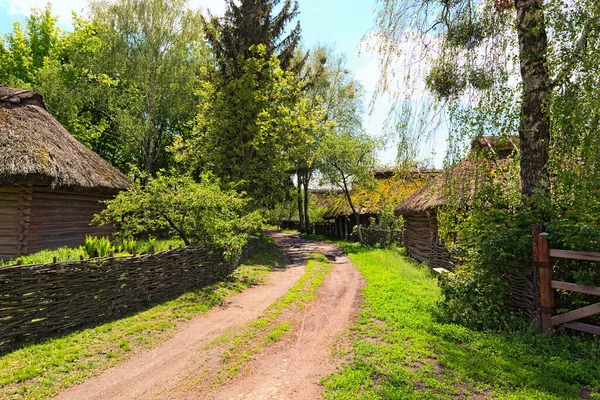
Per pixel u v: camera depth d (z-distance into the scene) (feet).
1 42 79.87
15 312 15.94
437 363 14.30
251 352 16.63
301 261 50.98
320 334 19.10
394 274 33.99
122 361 15.46
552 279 16.92
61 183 30.66
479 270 19.66
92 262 19.19
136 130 69.77
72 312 18.17
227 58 60.08
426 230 42.32
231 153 55.72
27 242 30.71
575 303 16.28
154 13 68.80
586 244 15.87
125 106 73.82
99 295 19.57
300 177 105.81
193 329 19.80
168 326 19.75
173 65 70.59
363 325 19.39
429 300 22.93
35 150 30.01
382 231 64.34
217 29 60.18
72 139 42.24
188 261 27.63
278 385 13.44
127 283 21.42
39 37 83.05
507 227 18.92
